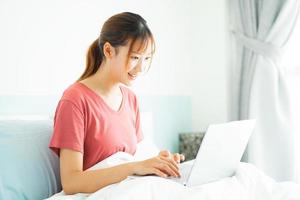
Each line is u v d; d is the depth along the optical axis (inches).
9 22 62.2
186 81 105.9
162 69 96.7
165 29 97.5
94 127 50.8
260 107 92.2
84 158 51.1
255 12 95.9
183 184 44.9
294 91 92.7
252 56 95.7
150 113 83.7
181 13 103.5
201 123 107.3
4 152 49.2
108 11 80.8
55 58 69.8
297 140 91.4
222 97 103.4
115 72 51.2
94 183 43.9
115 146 52.4
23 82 64.2
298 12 89.8
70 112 48.0
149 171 43.6
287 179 88.1
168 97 98.0
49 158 52.7
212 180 47.1
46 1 68.2
